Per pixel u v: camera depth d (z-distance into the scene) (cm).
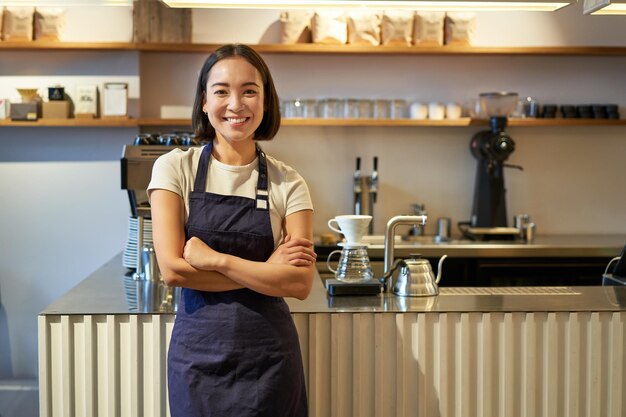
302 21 527
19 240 538
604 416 291
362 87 558
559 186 573
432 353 285
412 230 555
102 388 282
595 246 504
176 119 520
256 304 230
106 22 526
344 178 562
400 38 524
